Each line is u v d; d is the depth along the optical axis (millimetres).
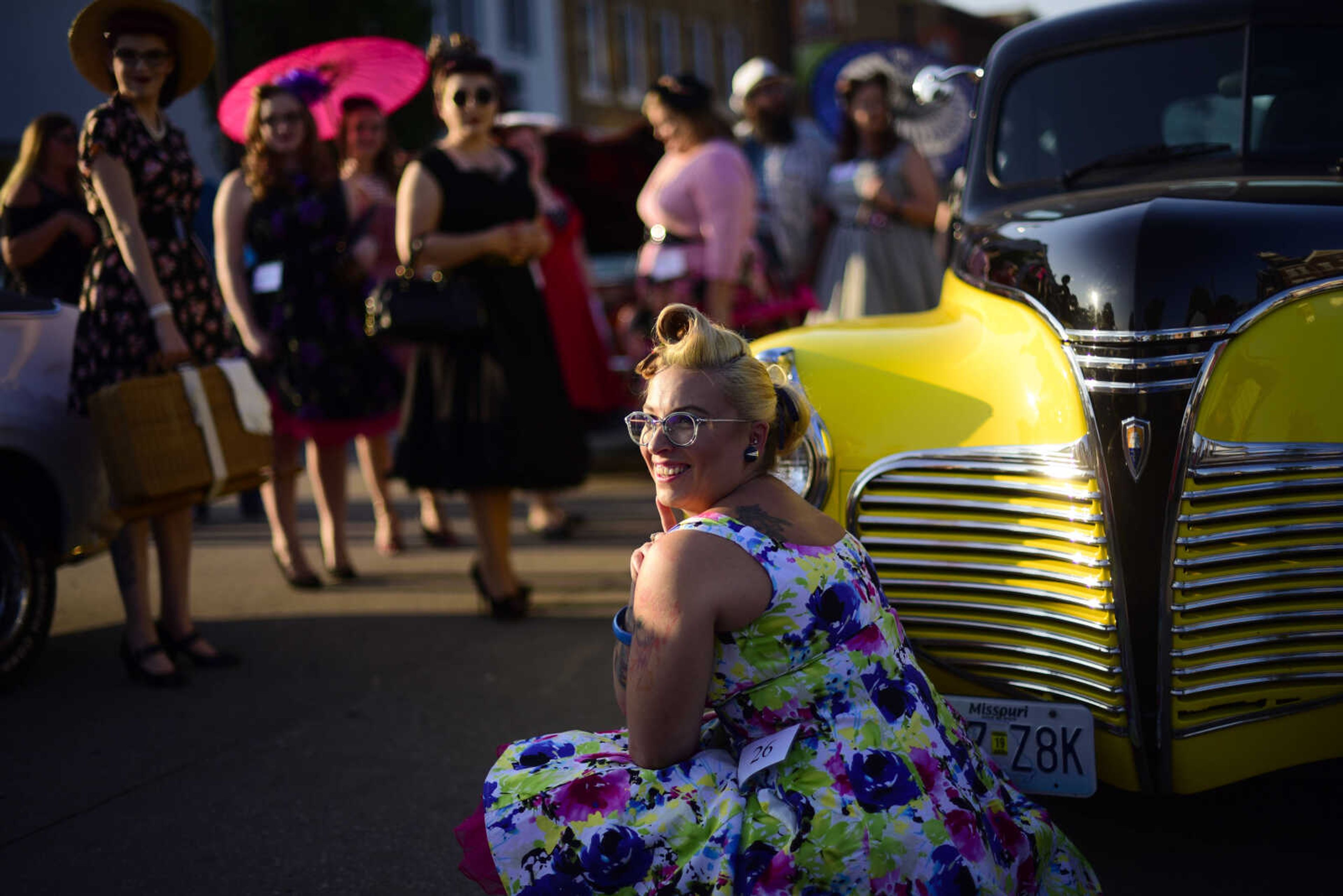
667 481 2250
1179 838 2994
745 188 6008
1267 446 2633
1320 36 3729
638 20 27328
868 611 2156
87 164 4043
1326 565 2643
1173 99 3807
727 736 2250
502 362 4828
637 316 7355
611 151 8812
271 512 5766
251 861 2979
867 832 2004
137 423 3957
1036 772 2760
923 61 8984
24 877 2900
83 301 4195
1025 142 3975
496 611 5098
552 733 3791
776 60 27344
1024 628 2807
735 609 2068
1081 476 2711
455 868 2928
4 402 4172
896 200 6496
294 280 5461
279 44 12422
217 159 14914
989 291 3064
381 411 5668
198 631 5016
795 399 2354
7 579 4211
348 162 6617
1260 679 2656
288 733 3850
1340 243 2721
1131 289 2682
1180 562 2623
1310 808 3145
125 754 3676
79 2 14961
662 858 2055
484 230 4820
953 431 2910
